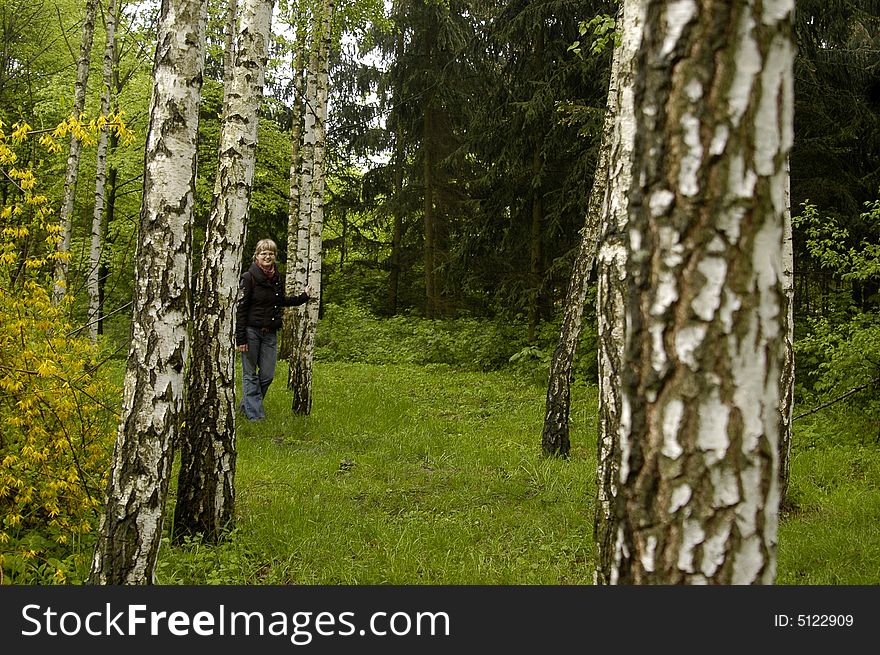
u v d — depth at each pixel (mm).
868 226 10500
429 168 18938
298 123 13531
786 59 1727
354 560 4688
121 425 3494
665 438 1760
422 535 5051
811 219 8266
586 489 6211
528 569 4562
